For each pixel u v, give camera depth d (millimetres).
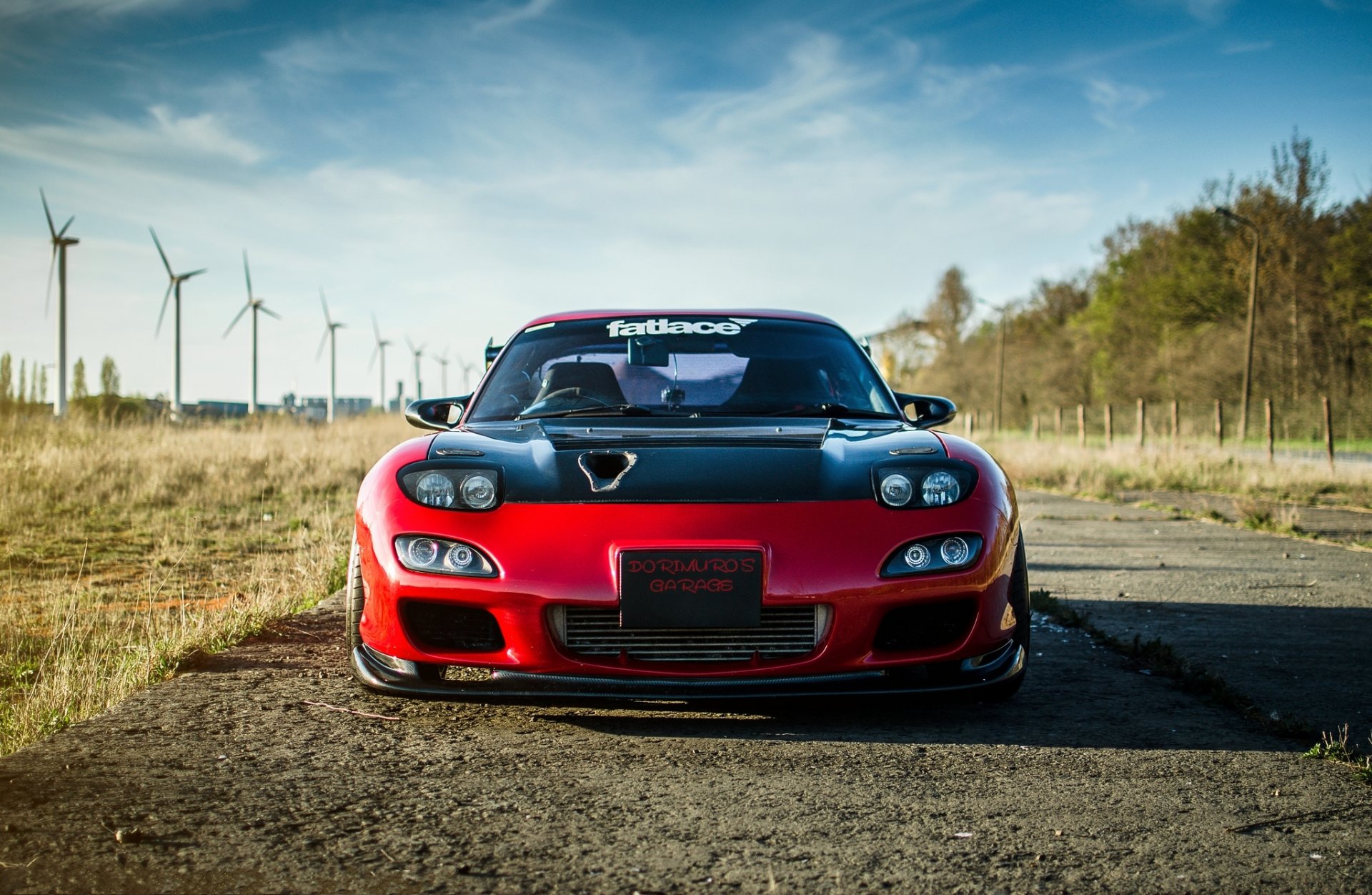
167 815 2082
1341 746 2539
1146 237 46844
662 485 2688
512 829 2041
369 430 18688
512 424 3291
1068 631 4168
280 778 2322
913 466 2787
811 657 2564
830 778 2365
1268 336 33219
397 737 2652
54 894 1721
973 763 2484
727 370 3643
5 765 2389
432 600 2596
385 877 1806
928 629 2662
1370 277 31047
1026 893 1771
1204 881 1818
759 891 1772
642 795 2244
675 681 2514
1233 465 14797
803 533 2596
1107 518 9539
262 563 5684
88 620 4340
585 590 2512
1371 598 4996
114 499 8797
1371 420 26484
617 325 3922
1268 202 33750
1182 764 2480
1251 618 4457
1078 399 50156
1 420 13969
